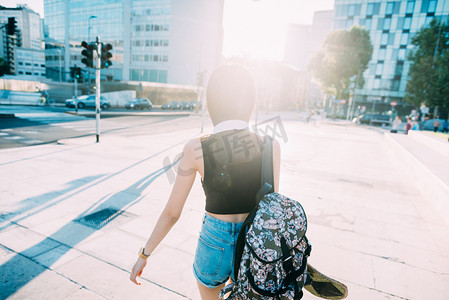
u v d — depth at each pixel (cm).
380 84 4728
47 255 269
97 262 262
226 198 107
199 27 5616
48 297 212
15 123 1388
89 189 471
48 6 6197
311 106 10938
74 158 696
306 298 234
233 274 113
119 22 5484
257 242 91
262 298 91
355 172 750
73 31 5969
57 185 482
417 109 3816
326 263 287
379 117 3747
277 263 92
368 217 424
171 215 111
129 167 639
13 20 1411
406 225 400
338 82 4450
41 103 3014
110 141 996
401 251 321
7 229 316
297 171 717
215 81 110
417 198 538
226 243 110
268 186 105
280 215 95
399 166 873
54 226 330
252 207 110
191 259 277
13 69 9894
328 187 583
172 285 236
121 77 5678
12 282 226
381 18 4588
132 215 374
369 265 288
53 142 954
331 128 2517
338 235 355
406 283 259
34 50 10288
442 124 2831
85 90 4231
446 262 301
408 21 4416
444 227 398
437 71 3419
